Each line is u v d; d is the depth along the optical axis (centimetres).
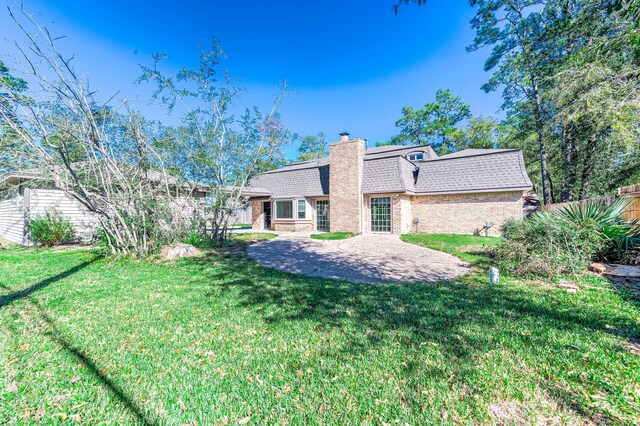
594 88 827
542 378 237
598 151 1438
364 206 1571
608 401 208
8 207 1401
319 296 468
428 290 495
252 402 216
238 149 1116
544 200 1717
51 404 216
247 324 360
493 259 751
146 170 966
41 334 332
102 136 816
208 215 1147
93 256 860
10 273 641
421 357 272
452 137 3162
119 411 208
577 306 399
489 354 275
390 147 2384
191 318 381
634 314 367
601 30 831
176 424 196
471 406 206
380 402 212
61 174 813
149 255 854
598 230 618
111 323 365
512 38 1631
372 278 597
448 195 1452
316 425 192
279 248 1033
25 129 695
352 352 284
